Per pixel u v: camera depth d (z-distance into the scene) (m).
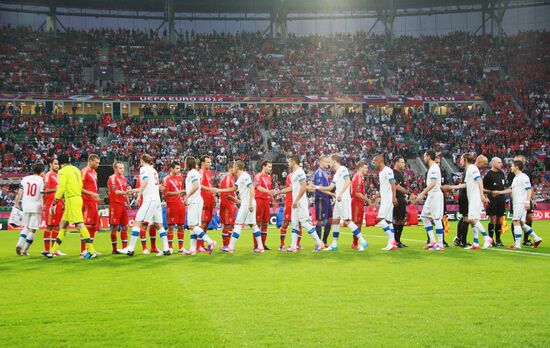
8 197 33.97
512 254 12.77
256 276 9.55
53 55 51.66
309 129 45.97
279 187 36.22
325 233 14.71
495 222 15.05
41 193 13.92
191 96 48.06
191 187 13.28
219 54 56.69
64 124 43.06
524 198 14.16
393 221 14.64
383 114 48.41
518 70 54.47
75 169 12.84
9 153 38.22
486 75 54.66
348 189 13.93
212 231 23.73
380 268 10.43
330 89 51.94
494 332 5.89
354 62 56.66
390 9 59.41
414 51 58.47
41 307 7.25
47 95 45.12
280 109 49.00
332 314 6.69
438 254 12.80
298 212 13.70
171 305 7.29
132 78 51.34
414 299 7.53
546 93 50.41
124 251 13.38
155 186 13.20
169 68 53.44
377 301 7.41
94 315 6.79
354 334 5.84
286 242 17.52
